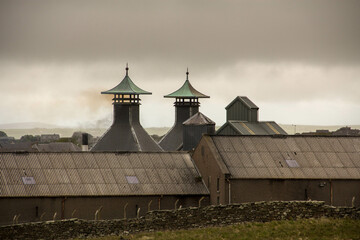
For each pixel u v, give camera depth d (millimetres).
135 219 117688
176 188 142750
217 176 143500
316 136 155625
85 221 114438
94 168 141125
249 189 143500
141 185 140625
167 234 116125
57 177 137000
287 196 145250
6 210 131125
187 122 184375
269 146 151000
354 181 148125
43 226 111688
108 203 137000
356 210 125750
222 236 115188
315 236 115562
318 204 126000
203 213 121500
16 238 109812
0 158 137625
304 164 148750
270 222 123625
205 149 147500
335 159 151000
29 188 133375
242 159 146500
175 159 149250
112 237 114375
